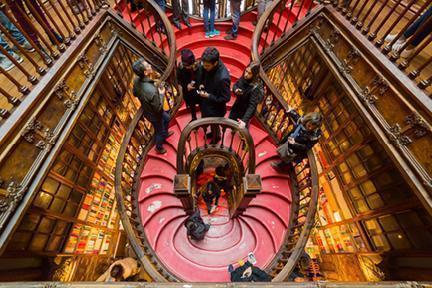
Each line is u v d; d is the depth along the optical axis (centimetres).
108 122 630
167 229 445
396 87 310
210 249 439
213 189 504
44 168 315
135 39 505
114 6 576
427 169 277
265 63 520
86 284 190
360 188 526
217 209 514
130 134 439
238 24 588
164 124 440
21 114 292
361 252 529
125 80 671
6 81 404
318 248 727
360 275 537
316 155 695
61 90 355
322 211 702
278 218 446
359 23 385
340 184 593
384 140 324
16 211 279
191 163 379
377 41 349
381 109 337
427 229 379
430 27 346
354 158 532
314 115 322
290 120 431
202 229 417
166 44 611
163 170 481
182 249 433
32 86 319
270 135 507
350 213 566
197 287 190
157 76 570
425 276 382
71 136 483
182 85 387
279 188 465
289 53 516
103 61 458
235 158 382
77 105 384
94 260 591
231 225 483
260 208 457
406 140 299
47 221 436
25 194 291
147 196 458
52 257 454
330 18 453
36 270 421
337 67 421
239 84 356
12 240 363
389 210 445
